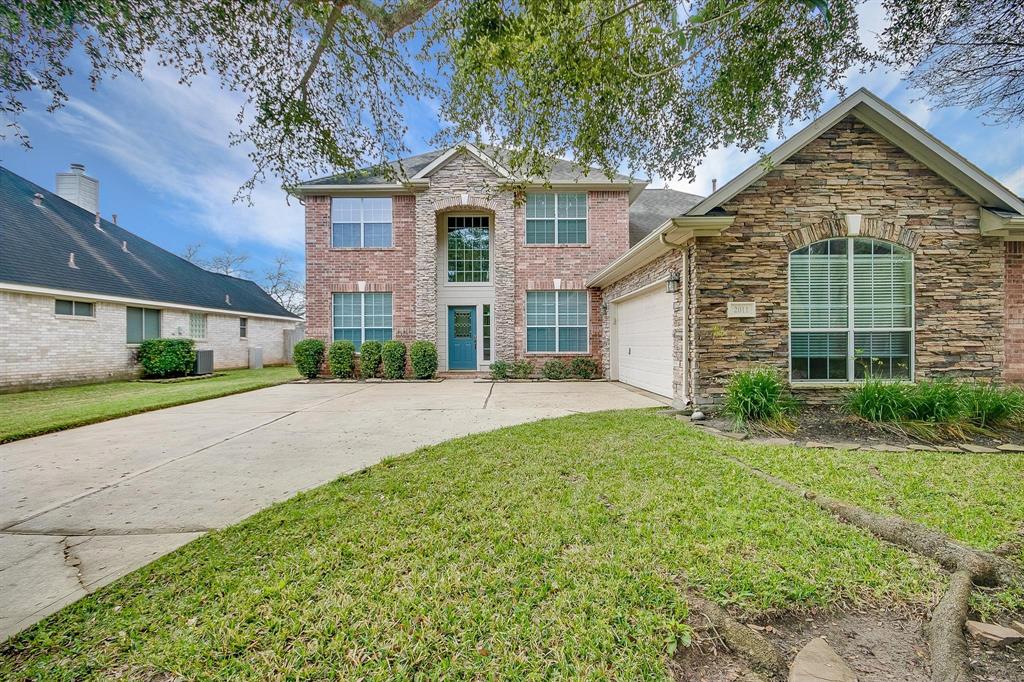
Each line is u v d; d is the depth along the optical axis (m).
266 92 4.50
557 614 2.20
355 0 3.99
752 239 7.17
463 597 2.35
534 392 10.71
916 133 6.84
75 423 6.80
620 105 4.66
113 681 1.83
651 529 3.05
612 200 14.01
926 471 4.27
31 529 3.29
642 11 4.00
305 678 1.84
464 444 5.38
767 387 6.26
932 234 7.05
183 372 15.42
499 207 13.93
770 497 3.60
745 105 4.39
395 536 3.04
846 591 2.41
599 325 14.05
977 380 6.93
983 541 2.89
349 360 13.67
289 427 6.70
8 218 13.61
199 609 2.30
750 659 1.93
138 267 17.14
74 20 3.47
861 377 7.07
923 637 2.12
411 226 14.32
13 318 11.41
